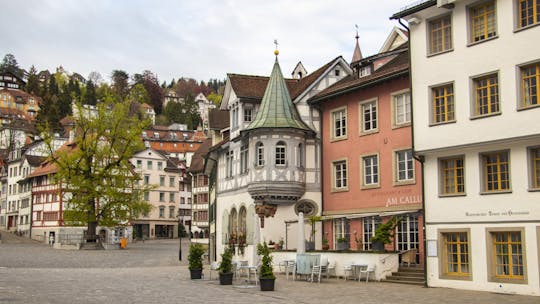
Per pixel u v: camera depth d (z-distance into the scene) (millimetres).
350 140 31438
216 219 41031
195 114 189000
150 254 53500
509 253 21875
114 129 60531
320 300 18781
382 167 29250
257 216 31688
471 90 23172
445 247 23891
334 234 32031
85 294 19812
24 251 55312
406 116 28375
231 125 38156
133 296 19406
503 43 22281
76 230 79500
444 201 23953
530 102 21578
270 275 21656
